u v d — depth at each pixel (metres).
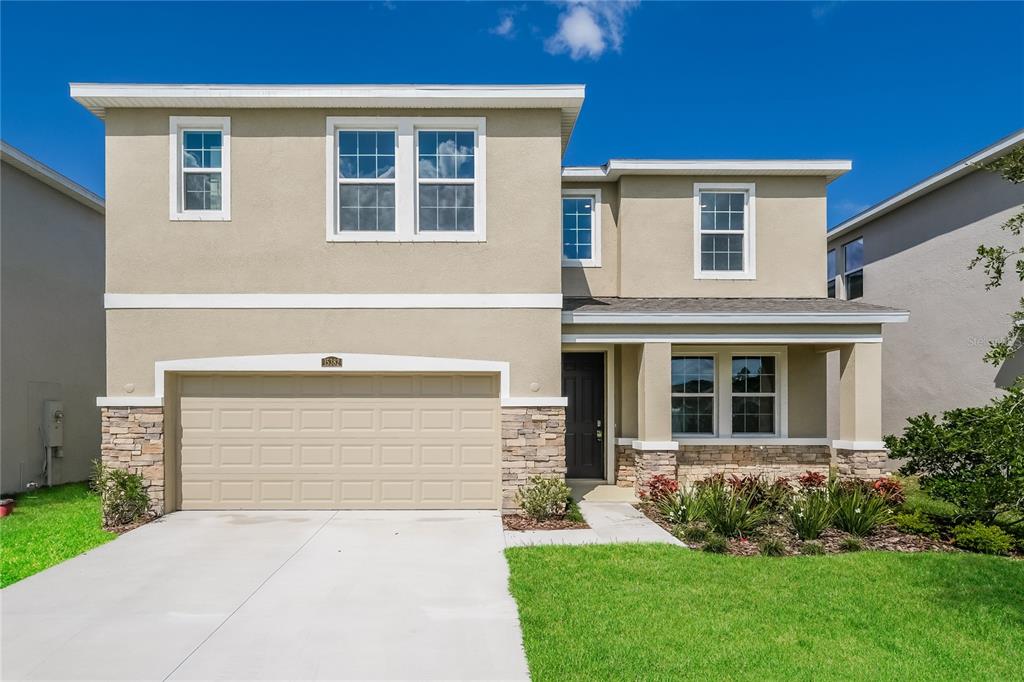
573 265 13.73
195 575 7.25
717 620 5.82
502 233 10.56
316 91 10.21
